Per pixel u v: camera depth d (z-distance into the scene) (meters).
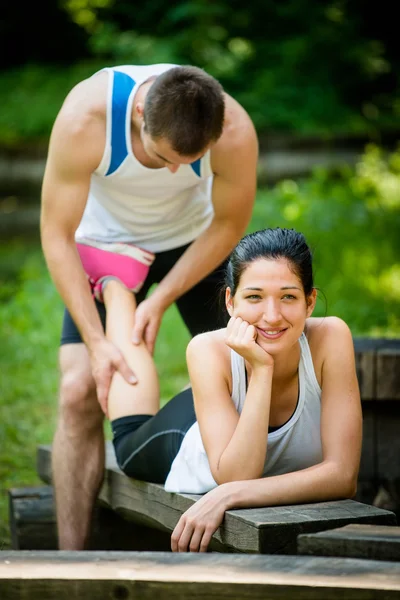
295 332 7.08
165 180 9.31
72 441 9.35
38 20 47.22
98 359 9.05
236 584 5.20
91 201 9.85
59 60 48.09
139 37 43.94
